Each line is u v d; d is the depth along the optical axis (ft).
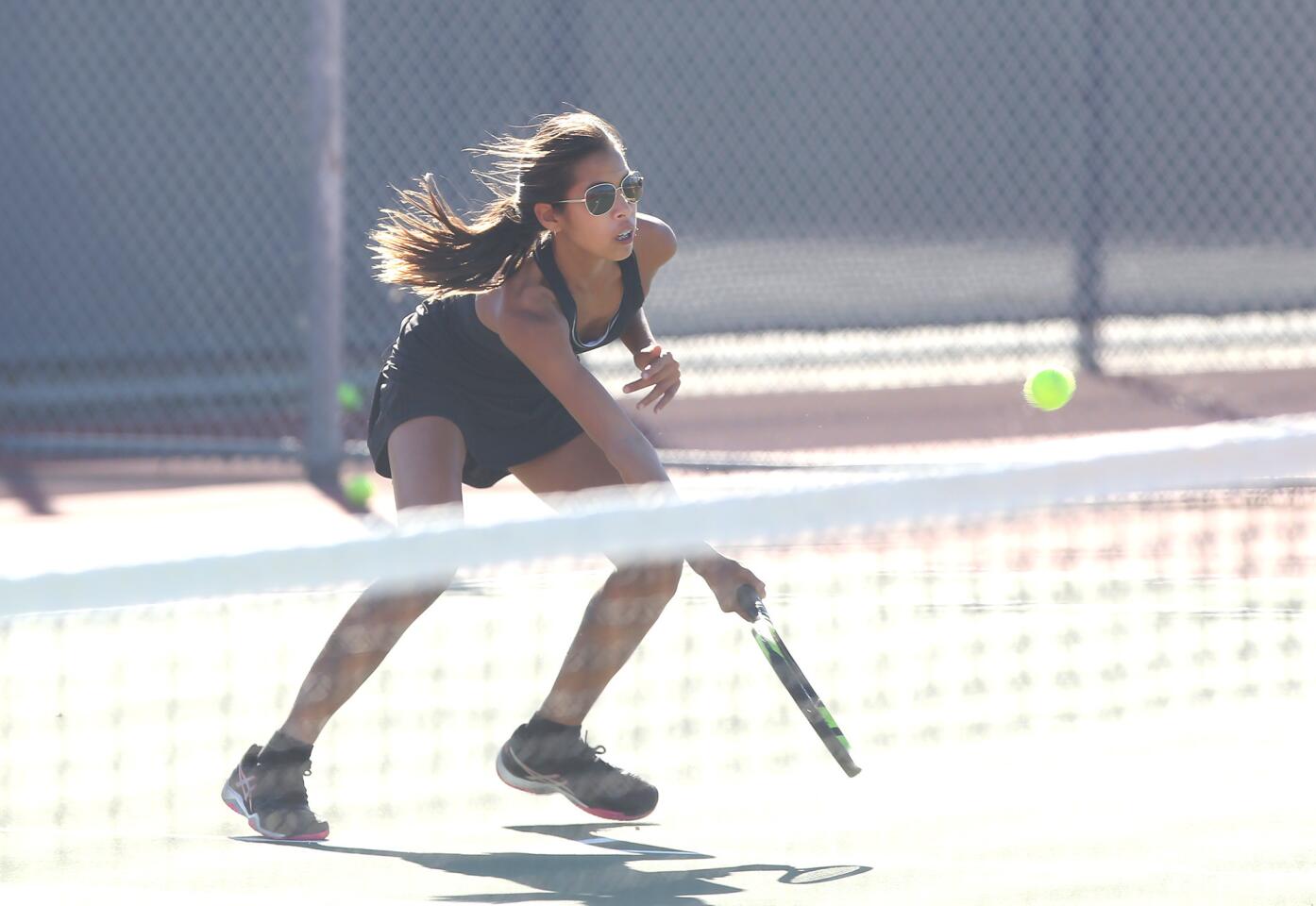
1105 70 133.28
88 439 99.45
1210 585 62.69
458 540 26.23
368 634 36.40
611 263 36.86
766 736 44.16
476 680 50.14
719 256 149.69
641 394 117.29
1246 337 141.90
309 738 36.78
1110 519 74.49
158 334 128.47
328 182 88.07
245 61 129.18
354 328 130.62
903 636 55.42
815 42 150.61
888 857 34.50
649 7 143.74
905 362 134.82
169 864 34.50
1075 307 144.56
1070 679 49.83
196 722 46.03
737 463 83.05
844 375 129.49
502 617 59.00
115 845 35.94
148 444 91.91
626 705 47.16
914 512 27.02
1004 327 154.71
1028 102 153.38
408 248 36.01
